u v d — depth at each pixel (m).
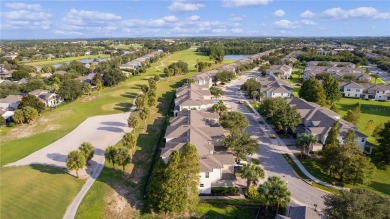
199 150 57.69
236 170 59.03
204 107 99.25
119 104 114.25
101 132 83.31
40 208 46.12
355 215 32.78
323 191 51.88
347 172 52.75
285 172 58.69
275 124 78.50
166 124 88.38
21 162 64.12
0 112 97.19
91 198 49.53
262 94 118.38
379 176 57.62
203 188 51.41
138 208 47.81
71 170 59.62
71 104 118.19
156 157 66.06
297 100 95.06
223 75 149.50
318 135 71.44
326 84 110.50
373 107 109.75
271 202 42.47
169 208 43.25
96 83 142.88
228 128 76.75
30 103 98.31
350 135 61.12
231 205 47.81
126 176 57.91
